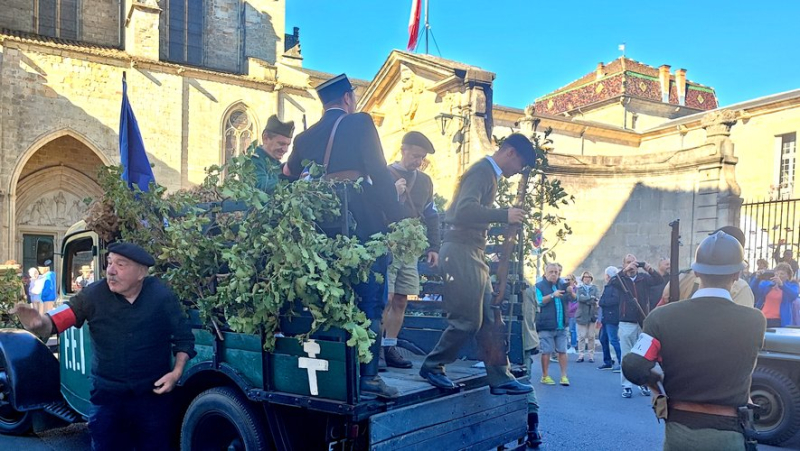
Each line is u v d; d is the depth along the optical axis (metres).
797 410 6.22
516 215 3.94
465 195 4.06
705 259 2.97
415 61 15.94
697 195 15.89
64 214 27.86
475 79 14.53
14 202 24.36
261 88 30.23
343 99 4.13
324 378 3.39
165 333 3.88
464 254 4.04
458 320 3.95
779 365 6.49
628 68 35.41
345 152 3.82
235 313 3.66
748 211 20.92
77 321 3.76
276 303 3.37
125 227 4.45
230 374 3.85
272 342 3.61
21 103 24.56
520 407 4.64
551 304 9.41
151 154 27.25
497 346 4.20
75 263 5.95
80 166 28.06
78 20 28.92
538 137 5.42
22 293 7.30
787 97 23.44
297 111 30.94
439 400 3.81
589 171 17.27
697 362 2.86
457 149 14.61
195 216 3.90
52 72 25.25
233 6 32.56
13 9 27.50
